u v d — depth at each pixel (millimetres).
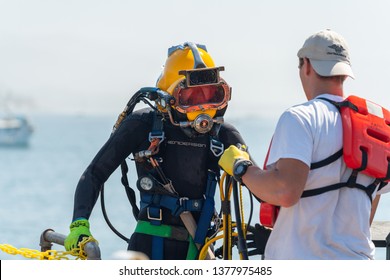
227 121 11031
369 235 9016
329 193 8766
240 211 9914
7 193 122750
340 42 9102
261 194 8758
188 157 10539
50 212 93938
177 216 10438
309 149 8633
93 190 10250
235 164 9078
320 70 9016
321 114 8805
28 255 9969
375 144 8805
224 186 9820
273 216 9180
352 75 9023
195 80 10156
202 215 10469
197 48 10375
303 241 8820
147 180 10359
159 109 10336
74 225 9953
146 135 10500
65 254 9750
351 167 8750
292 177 8523
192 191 10547
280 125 8805
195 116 10242
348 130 8758
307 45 9133
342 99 9070
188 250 10406
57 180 153625
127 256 9320
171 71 10328
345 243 8812
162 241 10391
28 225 80250
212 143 10586
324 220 8789
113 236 56531
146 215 10469
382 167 8812
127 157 10758
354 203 8844
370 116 8914
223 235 9859
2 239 69250
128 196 10859
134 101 10602
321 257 8766
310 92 9227
